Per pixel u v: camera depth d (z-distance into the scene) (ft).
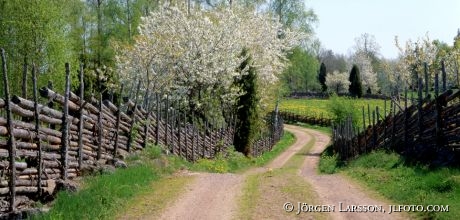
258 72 127.75
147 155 61.41
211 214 35.53
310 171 90.27
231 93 103.04
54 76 117.60
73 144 44.75
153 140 68.90
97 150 50.57
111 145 54.75
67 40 125.39
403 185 43.29
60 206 34.09
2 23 112.27
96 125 50.31
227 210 36.76
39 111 37.99
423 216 32.86
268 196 41.70
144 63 102.01
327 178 56.75
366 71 361.30
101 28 168.76
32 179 37.35
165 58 100.32
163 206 38.27
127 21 170.09
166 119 72.74
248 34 123.13
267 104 132.46
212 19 113.19
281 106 274.16
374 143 73.51
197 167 71.72
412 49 120.88
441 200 34.68
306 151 140.87
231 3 135.13
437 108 48.73
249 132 108.17
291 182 50.08
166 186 47.60
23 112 36.06
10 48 112.98
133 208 37.42
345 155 96.22
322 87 366.02
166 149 70.03
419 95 53.21
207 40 101.19
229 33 103.50
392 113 65.87
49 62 117.19
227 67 101.65
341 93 317.63
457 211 31.32
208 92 102.89
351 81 318.65
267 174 60.49
